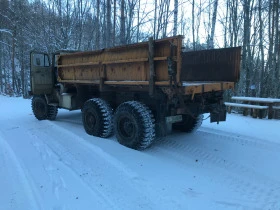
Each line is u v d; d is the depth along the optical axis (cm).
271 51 1312
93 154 489
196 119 615
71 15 1844
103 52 575
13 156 485
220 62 582
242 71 1328
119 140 542
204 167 440
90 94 700
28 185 369
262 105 852
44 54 788
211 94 527
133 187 365
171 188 364
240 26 1448
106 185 371
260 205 324
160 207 317
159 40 450
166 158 478
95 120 602
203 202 330
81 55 641
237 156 488
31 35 2048
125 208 314
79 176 399
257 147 537
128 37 1322
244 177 404
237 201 334
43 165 441
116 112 543
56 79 797
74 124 752
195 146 541
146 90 522
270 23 1346
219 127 703
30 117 895
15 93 2088
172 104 493
